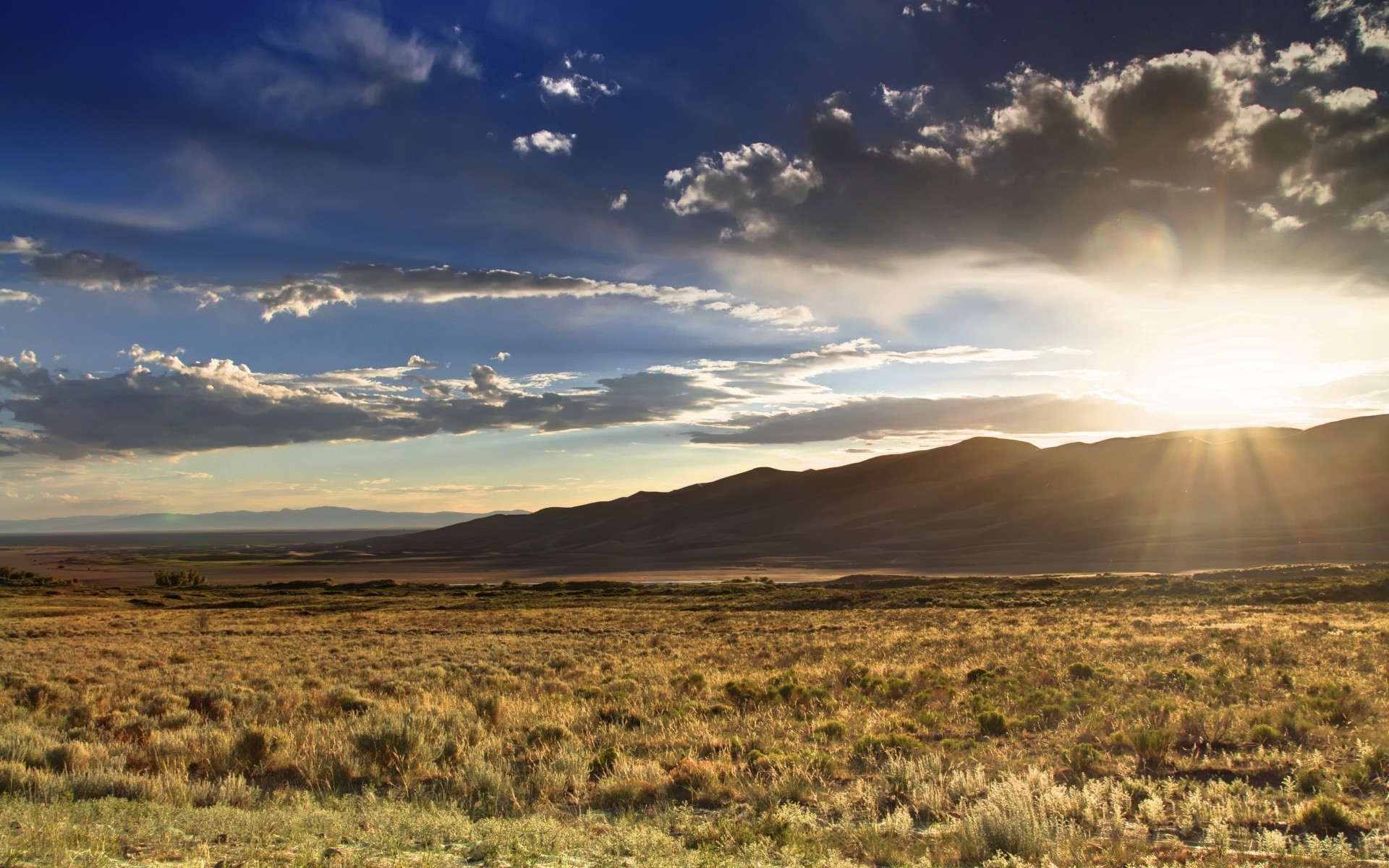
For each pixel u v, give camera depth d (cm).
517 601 9244
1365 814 944
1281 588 5934
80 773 1171
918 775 1131
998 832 848
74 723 1772
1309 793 1053
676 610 7094
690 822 979
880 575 13788
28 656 3522
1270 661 2361
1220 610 4931
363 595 11038
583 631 4941
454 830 912
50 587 12350
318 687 2450
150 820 905
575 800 1120
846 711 1750
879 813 1027
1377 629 3131
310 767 1282
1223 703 1703
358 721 1588
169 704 1983
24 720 1755
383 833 883
